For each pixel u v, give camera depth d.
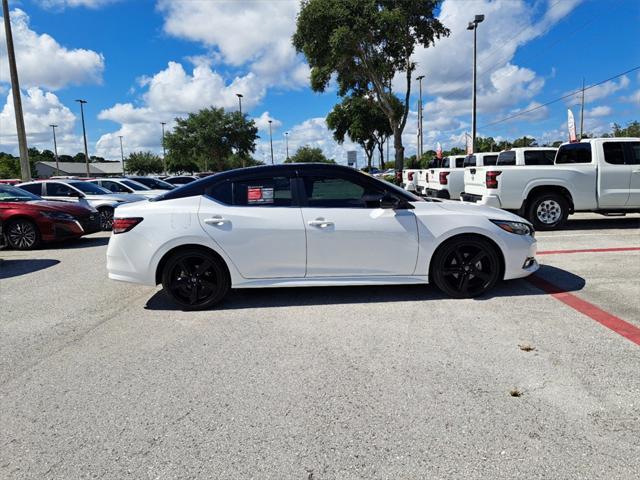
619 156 9.23
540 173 9.21
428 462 2.26
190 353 3.66
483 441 2.41
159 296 5.42
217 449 2.42
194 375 3.27
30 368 3.47
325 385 3.06
